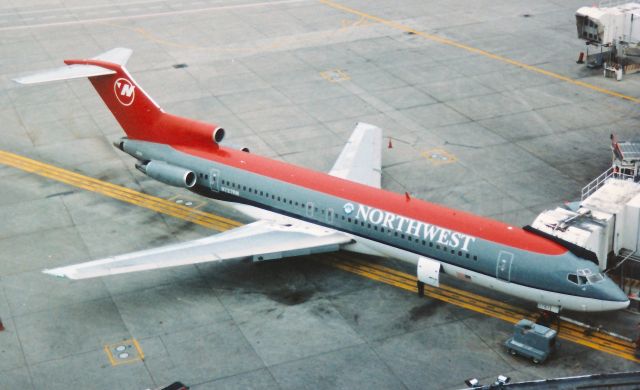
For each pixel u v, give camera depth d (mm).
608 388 33188
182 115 63375
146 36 81125
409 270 44000
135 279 43312
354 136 54094
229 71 72188
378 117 62969
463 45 77562
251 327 39094
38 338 38375
